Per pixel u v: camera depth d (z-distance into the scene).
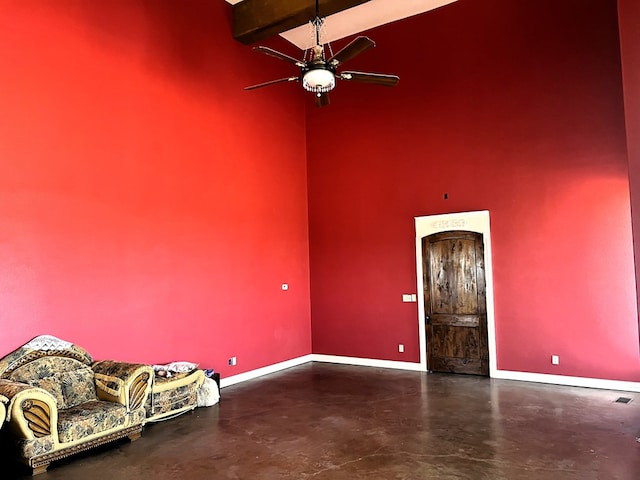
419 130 7.00
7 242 4.11
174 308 5.59
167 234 5.57
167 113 5.66
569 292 5.82
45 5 4.50
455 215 6.65
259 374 6.77
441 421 4.56
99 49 4.96
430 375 6.58
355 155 7.58
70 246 4.57
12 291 4.12
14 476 3.47
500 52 6.39
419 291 6.92
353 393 5.72
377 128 7.39
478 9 6.57
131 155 5.21
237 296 6.50
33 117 4.35
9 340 4.07
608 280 5.60
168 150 5.65
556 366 5.89
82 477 3.45
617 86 5.61
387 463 3.61
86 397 4.24
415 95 7.05
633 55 3.86
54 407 3.60
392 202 7.22
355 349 7.51
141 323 5.20
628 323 5.47
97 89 4.91
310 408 5.12
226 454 3.85
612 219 5.59
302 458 3.74
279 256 7.35
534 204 6.08
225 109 6.50
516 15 6.29
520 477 3.31
